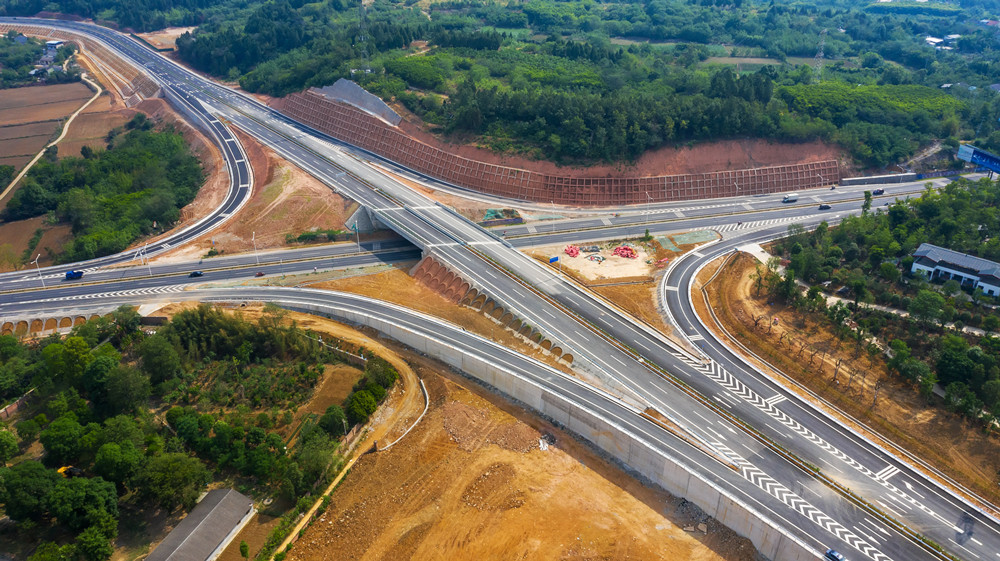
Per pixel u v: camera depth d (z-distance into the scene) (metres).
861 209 192.88
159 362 127.12
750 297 150.12
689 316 145.38
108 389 118.81
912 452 107.69
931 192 178.50
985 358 115.31
